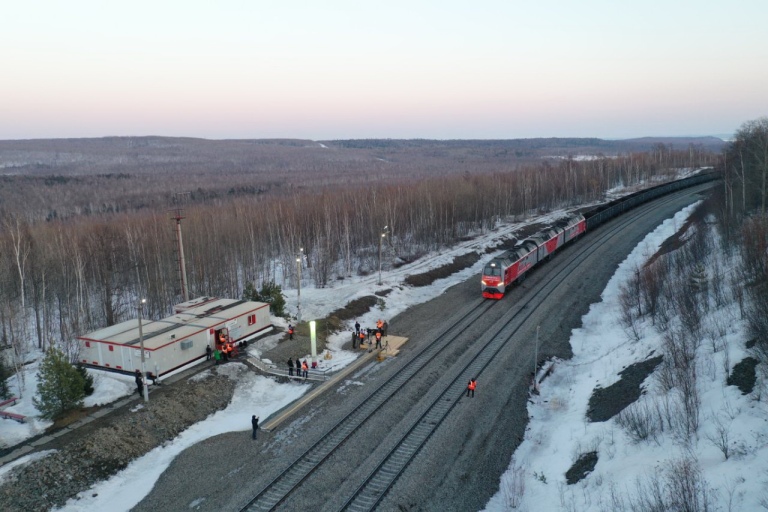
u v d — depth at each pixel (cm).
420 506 2436
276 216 8675
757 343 2838
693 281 4338
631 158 17000
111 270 6197
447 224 9512
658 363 3344
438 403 3391
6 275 5325
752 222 4759
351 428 3083
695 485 1977
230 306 4466
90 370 3706
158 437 2995
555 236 7281
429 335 4650
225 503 2438
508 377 3769
